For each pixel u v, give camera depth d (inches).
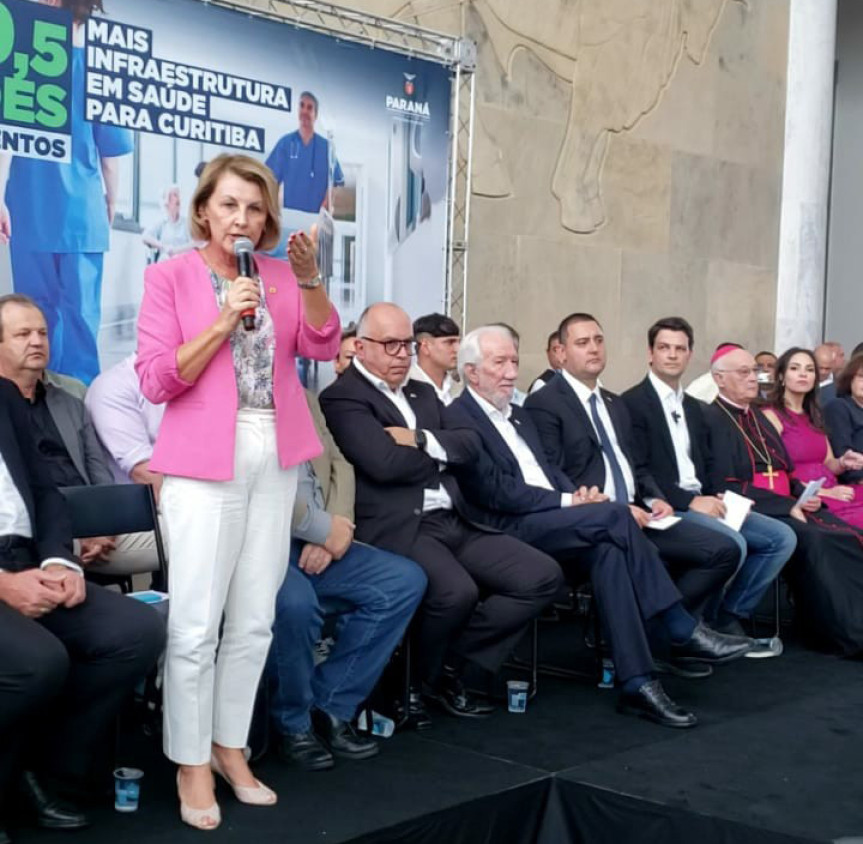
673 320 199.0
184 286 112.0
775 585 203.9
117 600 116.6
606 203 282.4
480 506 167.5
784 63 328.5
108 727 116.4
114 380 157.8
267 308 113.7
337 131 210.2
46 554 115.4
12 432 119.3
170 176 188.9
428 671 148.3
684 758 141.0
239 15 195.3
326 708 138.0
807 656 199.0
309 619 130.8
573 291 276.4
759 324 325.4
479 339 172.6
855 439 237.9
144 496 136.5
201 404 109.8
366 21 212.4
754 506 204.8
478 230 254.8
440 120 226.7
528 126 263.4
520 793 128.9
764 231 325.4
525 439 175.5
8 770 108.7
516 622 153.4
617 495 182.4
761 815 122.6
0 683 105.0
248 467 111.7
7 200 171.6
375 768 132.9
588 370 184.2
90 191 179.9
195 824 112.5
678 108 298.7
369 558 140.6
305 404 117.0
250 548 114.9
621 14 281.7
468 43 228.8
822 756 143.6
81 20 177.2
